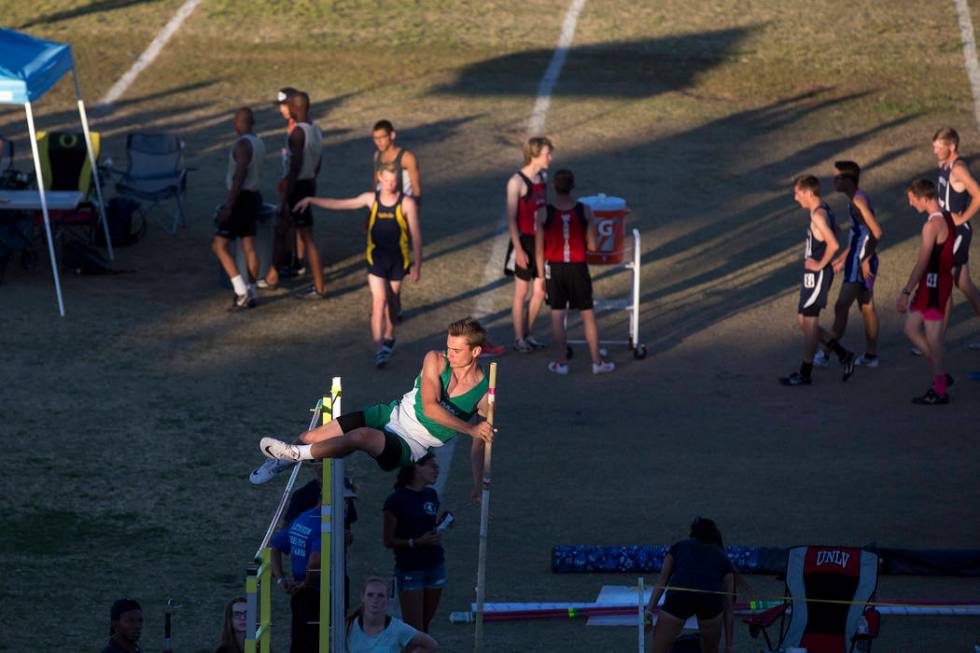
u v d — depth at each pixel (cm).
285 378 3894
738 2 8069
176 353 4056
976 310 4072
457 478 3312
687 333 4341
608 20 7800
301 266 4784
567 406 3772
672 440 3547
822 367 4091
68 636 2492
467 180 5697
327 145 6022
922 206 3697
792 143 6178
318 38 7469
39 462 3278
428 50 7325
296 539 2373
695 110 6581
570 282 3922
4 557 2802
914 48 7394
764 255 5000
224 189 5556
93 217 4878
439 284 4706
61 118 6297
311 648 2334
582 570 2825
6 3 7956
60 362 3938
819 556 2500
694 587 2381
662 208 5419
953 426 3634
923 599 2727
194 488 3186
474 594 2742
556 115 6462
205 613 2609
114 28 7562
